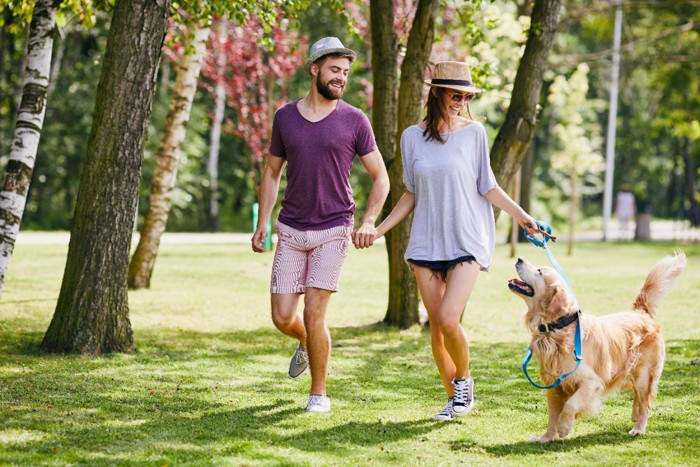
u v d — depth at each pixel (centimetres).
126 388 744
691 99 3762
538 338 608
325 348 680
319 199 669
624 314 660
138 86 891
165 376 805
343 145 668
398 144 1166
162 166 1549
